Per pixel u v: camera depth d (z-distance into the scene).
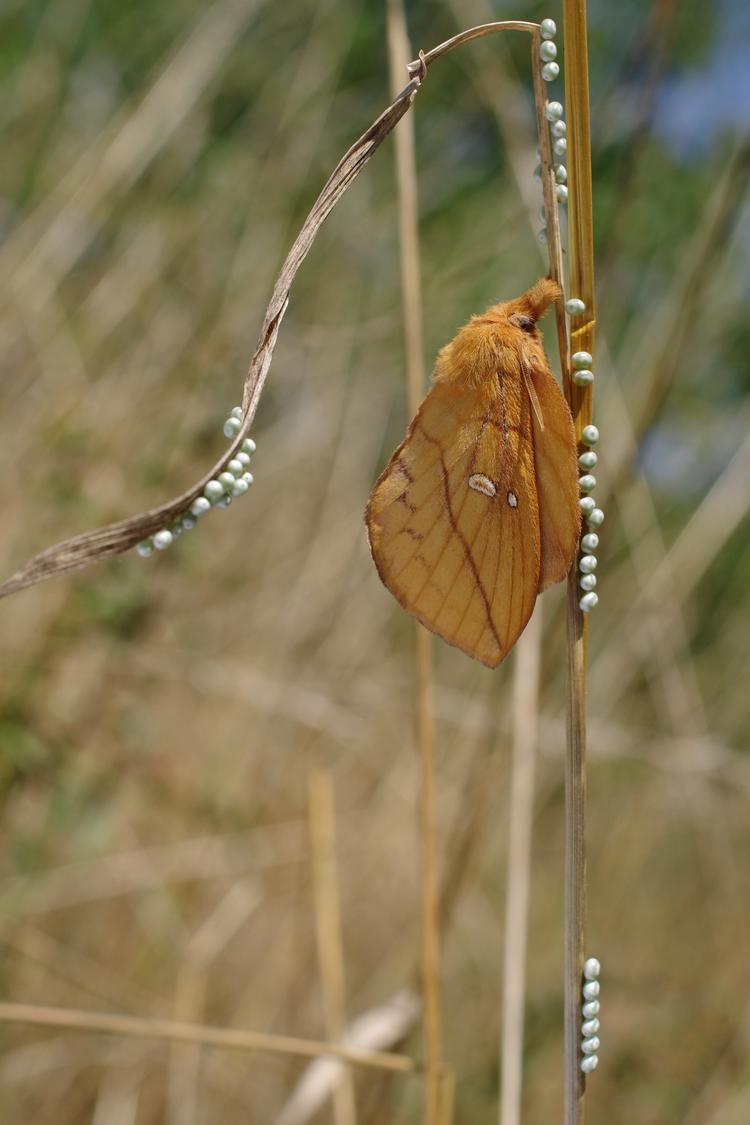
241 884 0.60
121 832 0.62
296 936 0.61
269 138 0.84
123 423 0.65
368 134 0.38
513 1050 0.45
